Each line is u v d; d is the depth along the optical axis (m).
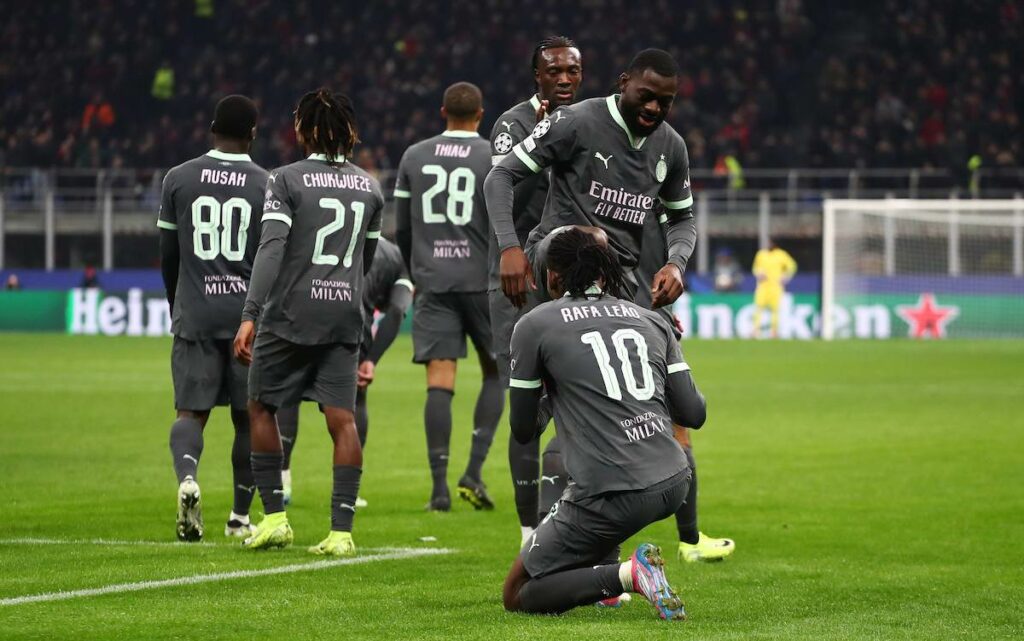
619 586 13.58
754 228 86.38
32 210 88.12
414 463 29.27
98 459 29.30
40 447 31.41
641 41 103.38
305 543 19.22
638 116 15.78
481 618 13.79
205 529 20.53
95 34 105.94
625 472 13.34
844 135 96.94
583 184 16.11
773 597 15.40
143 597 14.87
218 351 19.53
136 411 39.66
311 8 106.50
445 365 23.47
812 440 33.56
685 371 14.18
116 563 17.11
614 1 105.25
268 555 17.91
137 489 24.94
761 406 42.25
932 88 99.31
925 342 77.62
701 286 84.25
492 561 17.66
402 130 98.38
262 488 18.30
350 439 18.27
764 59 103.38
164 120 99.75
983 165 93.69
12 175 94.38
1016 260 83.06
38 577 16.08
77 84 103.94
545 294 15.59
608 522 13.44
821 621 13.97
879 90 101.06
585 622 13.65
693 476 17.92
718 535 20.48
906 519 21.97
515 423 14.16
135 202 88.38
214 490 25.00
